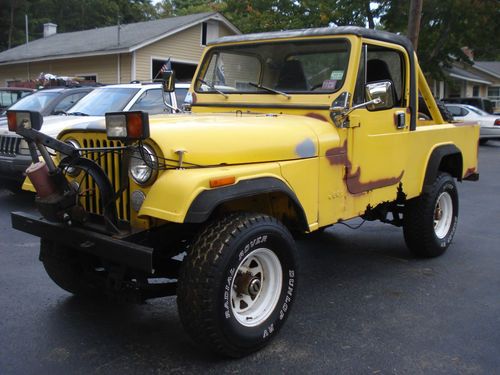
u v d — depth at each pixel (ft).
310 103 13.29
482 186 34.78
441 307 13.88
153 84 28.35
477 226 23.18
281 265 11.33
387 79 14.93
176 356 11.00
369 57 14.23
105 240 10.10
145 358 10.91
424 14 65.31
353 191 13.55
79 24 136.67
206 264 9.84
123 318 12.82
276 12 67.82
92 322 12.57
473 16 64.49
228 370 10.48
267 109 14.06
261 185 10.60
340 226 22.56
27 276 15.65
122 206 10.68
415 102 15.76
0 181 26.40
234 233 10.12
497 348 11.62
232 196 9.98
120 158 10.55
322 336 12.03
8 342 11.52
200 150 10.30
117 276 11.20
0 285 14.87
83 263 12.82
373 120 13.94
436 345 11.70
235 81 15.02
